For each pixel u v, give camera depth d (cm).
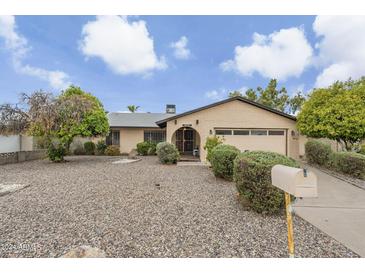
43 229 339
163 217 393
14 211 420
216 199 509
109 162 1246
